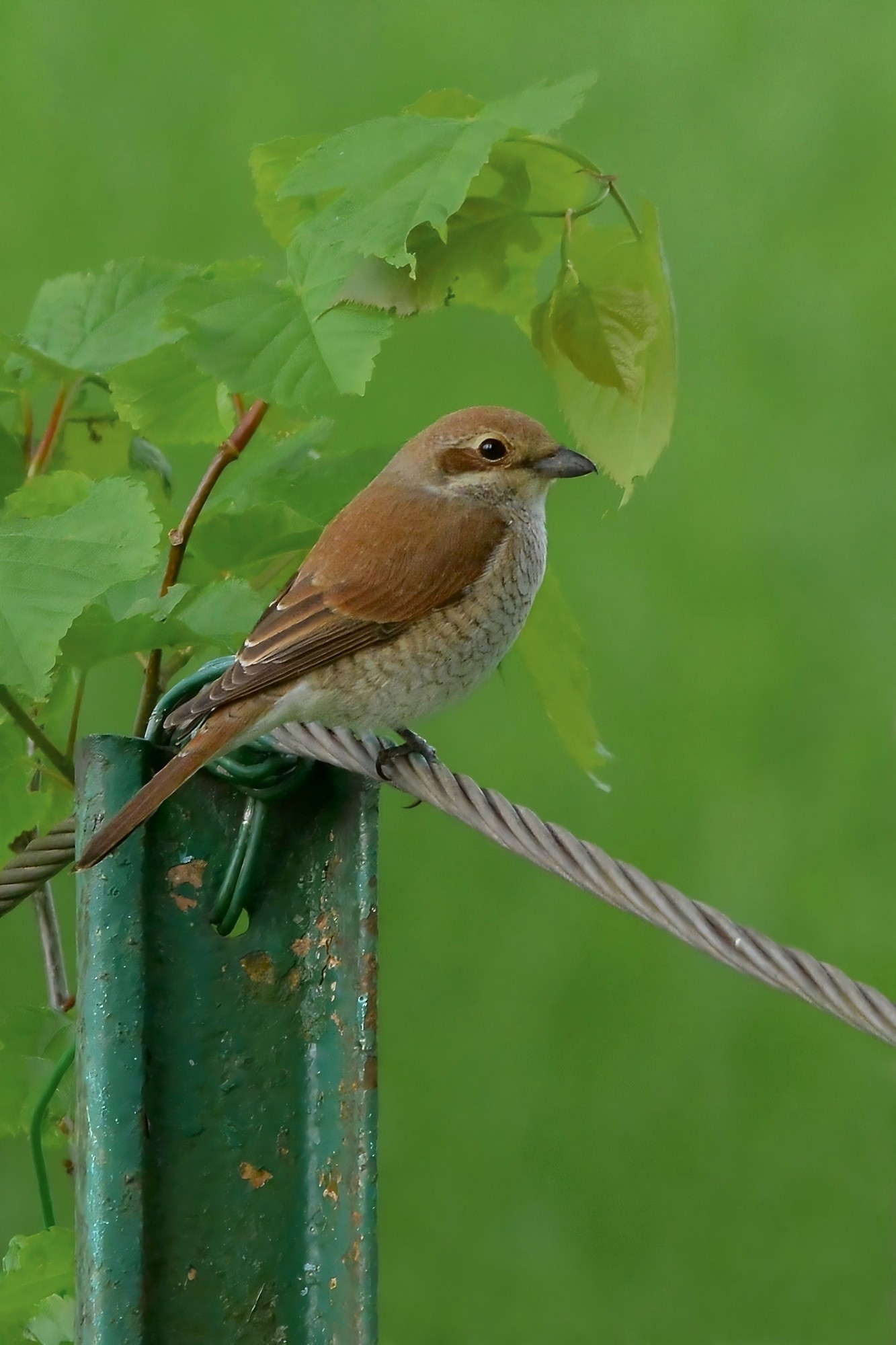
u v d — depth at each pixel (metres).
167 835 4.73
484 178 5.31
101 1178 4.57
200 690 5.45
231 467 5.64
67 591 4.38
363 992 4.70
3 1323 5.30
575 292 5.30
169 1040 4.68
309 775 4.78
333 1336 4.62
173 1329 4.61
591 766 6.09
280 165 5.45
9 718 5.29
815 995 4.00
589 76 4.86
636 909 4.27
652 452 5.34
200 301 4.89
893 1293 10.42
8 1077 5.46
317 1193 4.68
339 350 4.77
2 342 5.38
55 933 5.93
